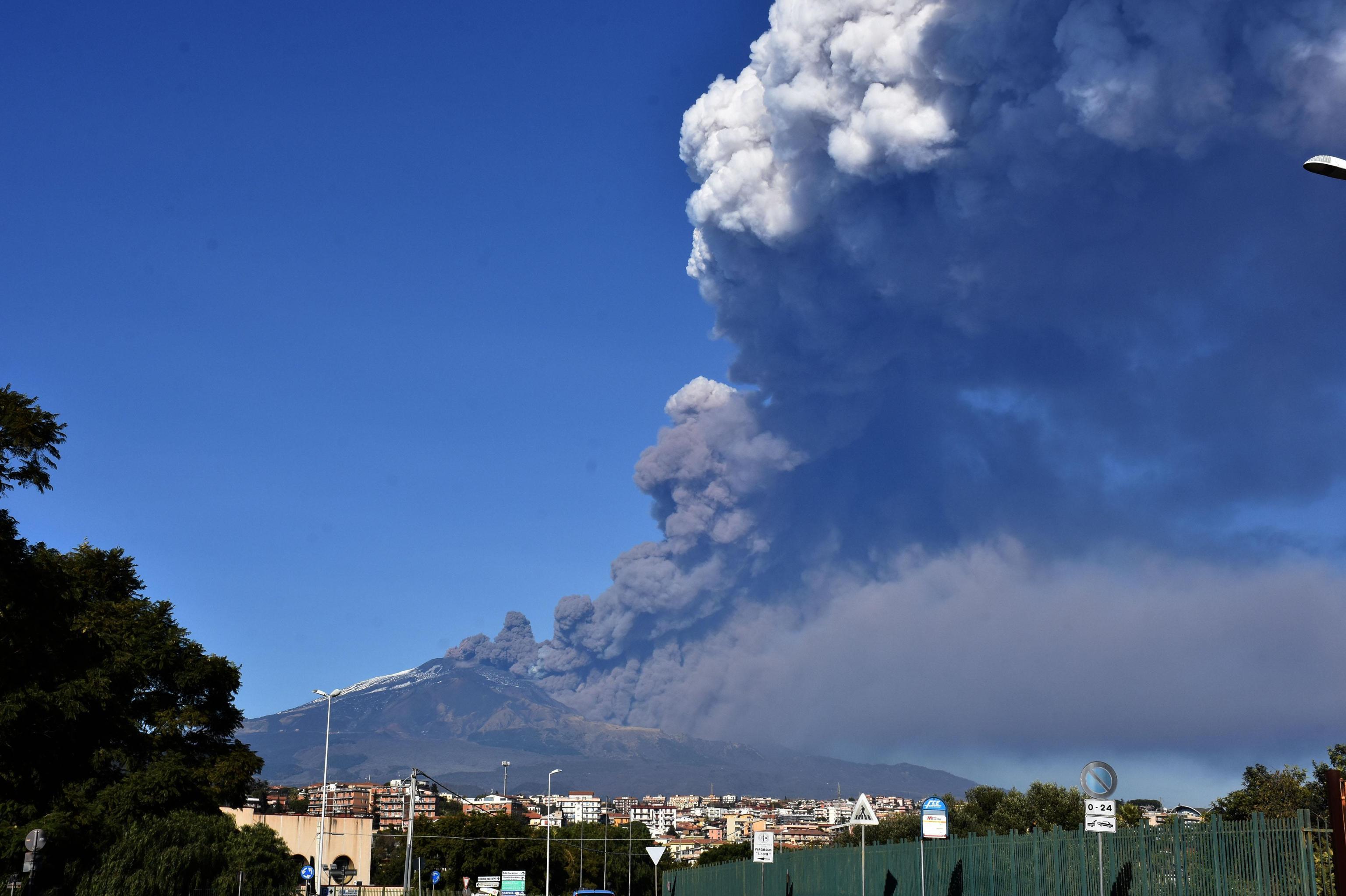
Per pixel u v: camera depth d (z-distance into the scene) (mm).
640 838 162375
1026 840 27875
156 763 51562
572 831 163375
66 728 43469
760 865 61062
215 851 52031
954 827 80438
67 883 42125
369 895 108500
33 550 38625
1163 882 21359
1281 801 51531
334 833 109250
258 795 111938
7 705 38344
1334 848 16625
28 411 36594
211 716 62000
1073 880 25031
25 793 42656
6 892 37781
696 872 84250
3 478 36250
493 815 153250
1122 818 56156
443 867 141375
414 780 76875
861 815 36406
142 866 45406
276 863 72750
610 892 54344
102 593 60875
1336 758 51812
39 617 37094
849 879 44531
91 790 47344
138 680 49281
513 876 98500
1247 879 18766
